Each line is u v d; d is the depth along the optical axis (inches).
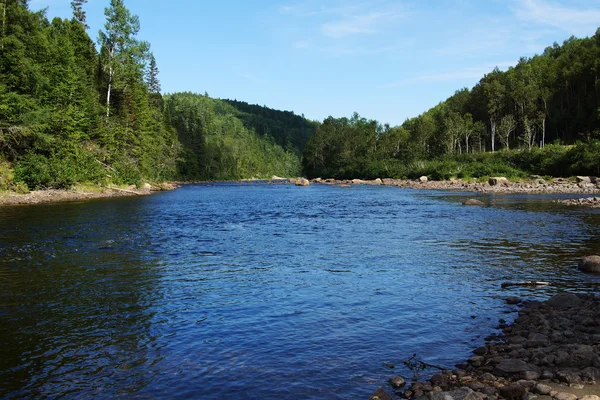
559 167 2760.8
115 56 2546.8
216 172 5191.9
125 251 655.8
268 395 237.8
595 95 4286.4
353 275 511.8
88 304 400.8
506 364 267.6
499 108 4753.9
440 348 303.6
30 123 1684.3
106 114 2448.3
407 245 712.4
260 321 356.2
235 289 451.2
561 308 384.8
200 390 243.9
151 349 300.5
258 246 707.4
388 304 402.0
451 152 4461.1
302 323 351.9
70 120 1934.1
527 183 2389.3
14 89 1774.1
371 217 1133.7
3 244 699.4
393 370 268.8
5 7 1777.8
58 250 657.6
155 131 3489.2
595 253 630.5
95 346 305.9
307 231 881.5
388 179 3978.8
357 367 272.7
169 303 404.2
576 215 1096.2
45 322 353.7
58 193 1707.7
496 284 473.7
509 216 1099.3
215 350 298.7
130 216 1122.7
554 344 301.0
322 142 5767.7
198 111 7076.8
